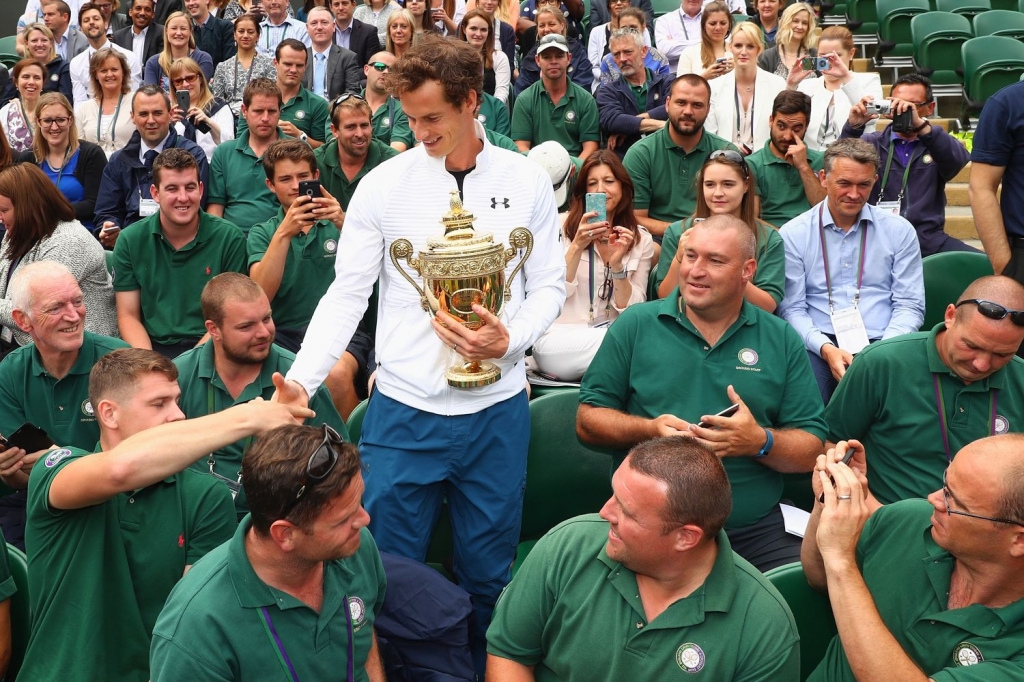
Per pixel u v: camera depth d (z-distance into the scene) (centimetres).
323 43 697
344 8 735
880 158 475
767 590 191
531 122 600
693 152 474
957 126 733
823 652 220
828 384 365
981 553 183
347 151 454
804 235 387
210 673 172
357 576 194
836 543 195
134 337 385
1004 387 261
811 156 466
